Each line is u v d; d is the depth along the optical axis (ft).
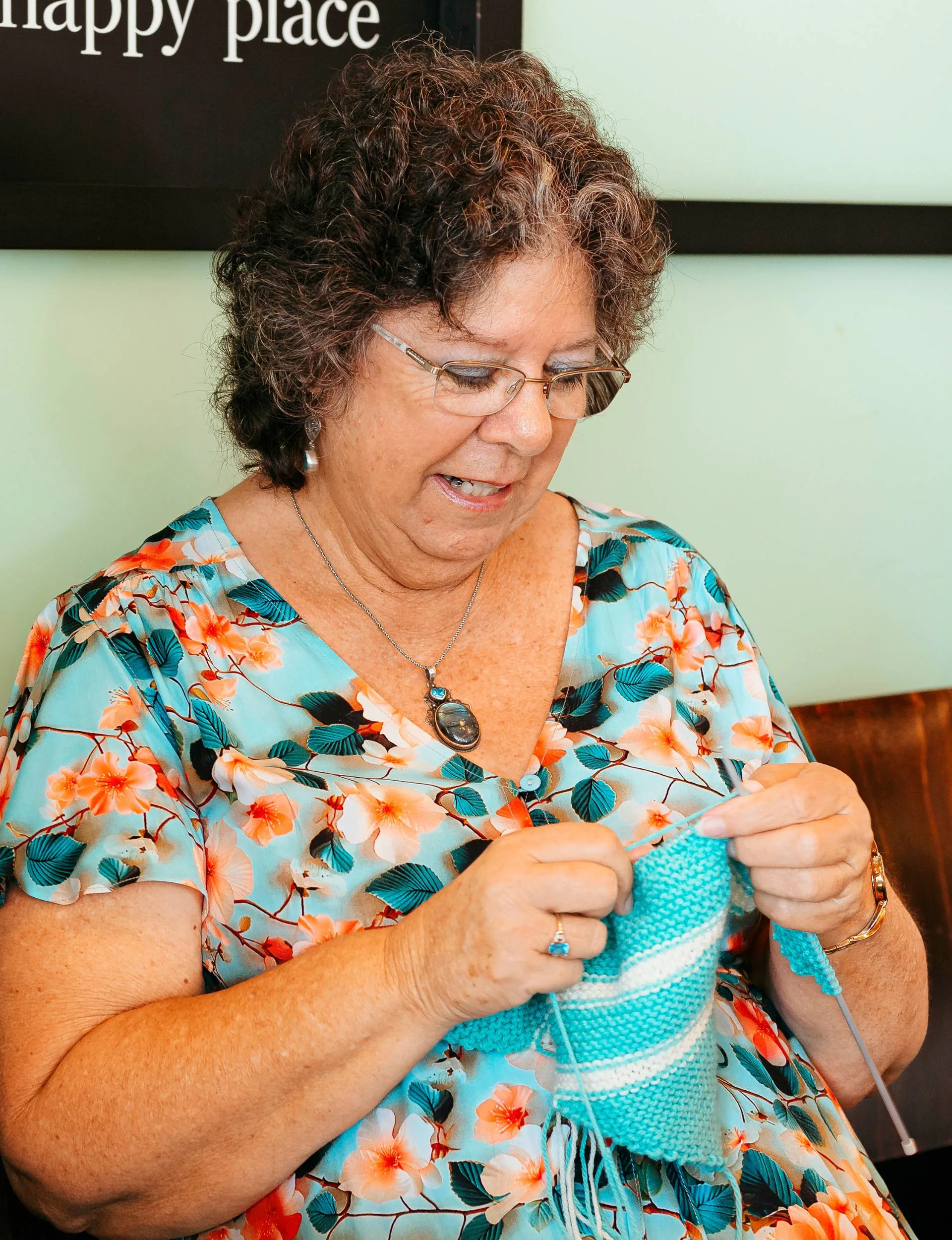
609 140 3.51
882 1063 3.81
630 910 3.00
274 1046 2.90
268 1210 3.16
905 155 5.62
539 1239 3.07
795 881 3.08
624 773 3.62
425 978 2.88
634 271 3.28
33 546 4.59
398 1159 3.13
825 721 5.11
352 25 4.48
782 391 5.66
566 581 3.92
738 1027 3.63
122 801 3.16
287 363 3.18
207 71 4.30
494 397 3.06
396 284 2.95
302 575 3.59
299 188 3.14
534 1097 3.22
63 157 4.18
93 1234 3.26
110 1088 2.95
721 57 5.19
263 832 3.26
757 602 5.91
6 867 3.10
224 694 3.39
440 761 3.44
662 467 5.56
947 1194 5.40
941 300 5.84
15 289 4.34
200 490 4.79
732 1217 3.21
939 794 5.19
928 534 6.14
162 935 3.15
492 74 3.27
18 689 3.55
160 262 4.52
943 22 5.51
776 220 5.28
